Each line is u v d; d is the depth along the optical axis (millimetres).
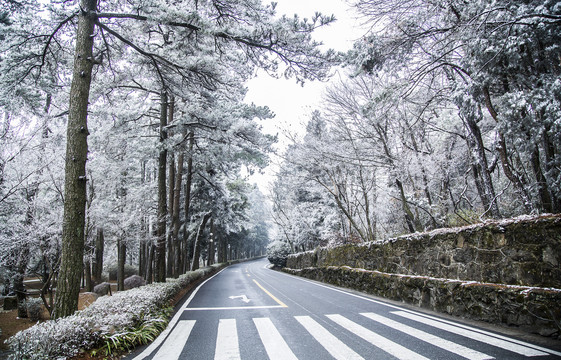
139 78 13312
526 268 6102
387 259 11695
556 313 5086
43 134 9914
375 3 6727
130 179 19312
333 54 7812
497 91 8094
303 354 4738
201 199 27984
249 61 9148
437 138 13734
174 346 5387
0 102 8539
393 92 7660
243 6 8203
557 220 5645
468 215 10789
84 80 6957
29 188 9141
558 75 6016
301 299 10438
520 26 5730
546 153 6734
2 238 8297
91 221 11945
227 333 6152
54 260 9391
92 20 7383
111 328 5242
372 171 16391
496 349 4621
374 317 7203
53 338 4449
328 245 19906
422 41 7562
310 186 22328
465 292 6996
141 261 25578
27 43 8484
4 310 11852
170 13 7285
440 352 4566
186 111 12203
